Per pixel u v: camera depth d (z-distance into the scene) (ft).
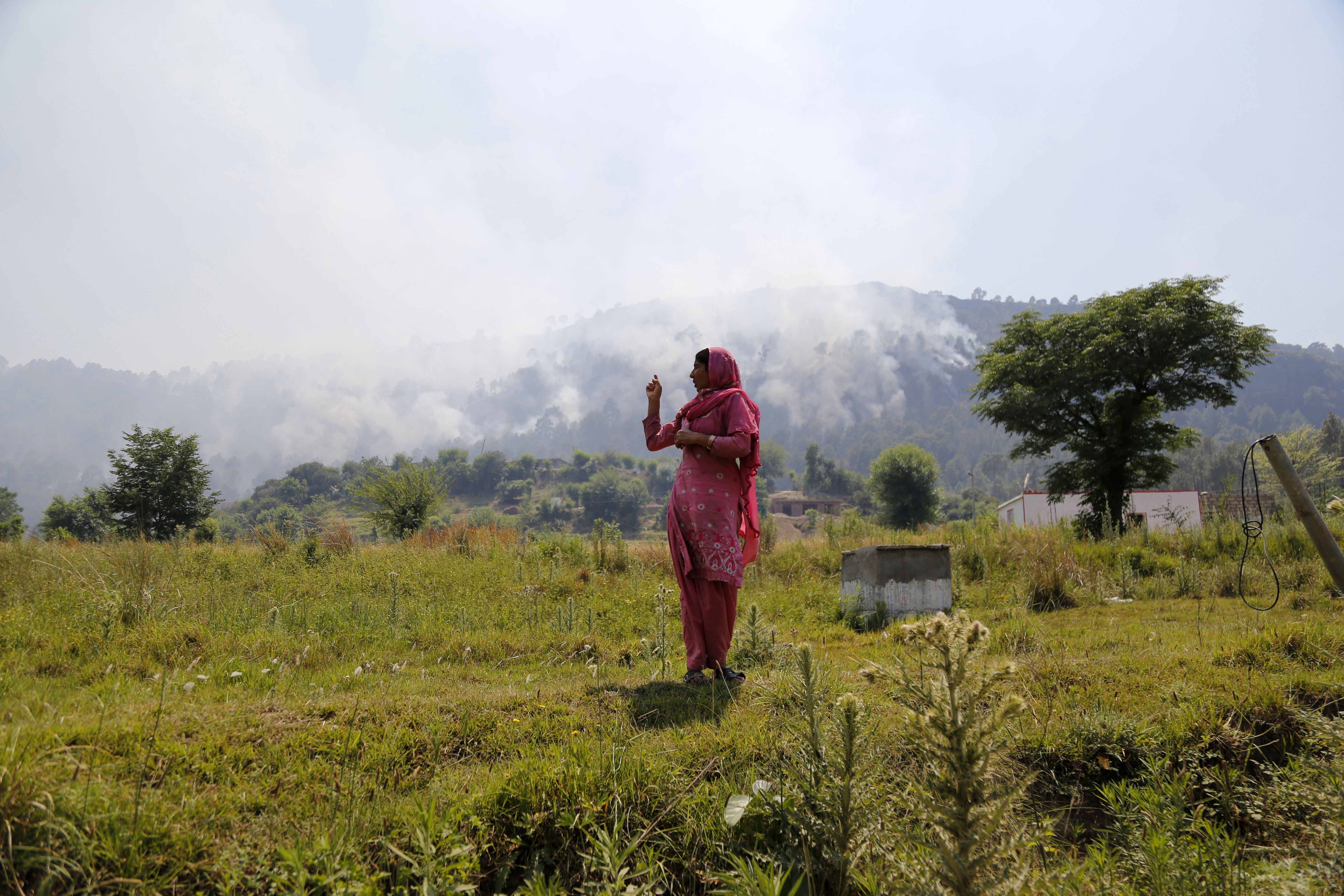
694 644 13.04
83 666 12.57
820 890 6.69
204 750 8.02
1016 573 29.66
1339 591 8.80
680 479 13.66
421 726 9.50
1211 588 25.39
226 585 23.35
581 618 21.08
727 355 14.35
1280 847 7.61
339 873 6.01
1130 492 90.07
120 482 97.86
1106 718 10.23
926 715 5.76
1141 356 84.38
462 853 6.35
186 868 6.07
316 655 14.70
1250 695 10.86
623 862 6.64
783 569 33.65
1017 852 6.20
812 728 7.48
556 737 9.53
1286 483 9.36
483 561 32.53
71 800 6.08
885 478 203.82
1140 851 7.46
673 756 8.74
